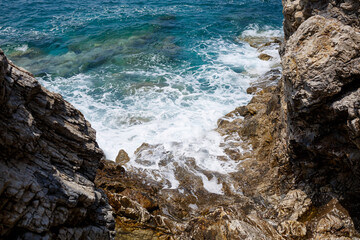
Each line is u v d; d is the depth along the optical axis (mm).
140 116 16922
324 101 7836
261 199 10859
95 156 7273
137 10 33625
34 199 5320
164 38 27234
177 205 11102
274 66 21906
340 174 9133
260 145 13344
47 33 27453
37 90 5898
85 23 29844
